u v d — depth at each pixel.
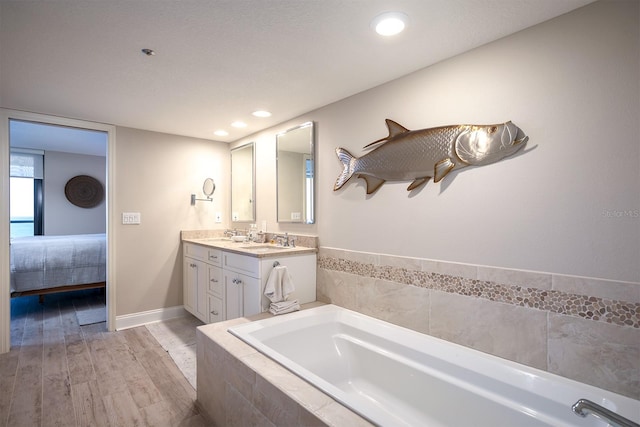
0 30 1.55
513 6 1.39
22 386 2.20
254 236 3.34
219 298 2.93
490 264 1.68
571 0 1.36
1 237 2.68
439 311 1.88
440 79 1.89
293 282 2.56
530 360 1.55
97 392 2.14
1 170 2.66
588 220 1.39
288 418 1.28
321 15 1.46
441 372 1.66
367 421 1.13
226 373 1.69
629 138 1.29
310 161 2.76
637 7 1.28
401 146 2.06
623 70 1.31
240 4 1.38
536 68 1.53
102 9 1.40
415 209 2.01
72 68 1.96
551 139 1.49
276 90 2.32
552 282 1.48
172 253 3.61
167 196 3.56
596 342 1.37
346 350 2.12
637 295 1.27
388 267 2.15
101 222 6.05
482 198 1.71
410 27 1.55
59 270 3.87
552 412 1.33
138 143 3.38
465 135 1.75
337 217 2.53
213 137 3.74
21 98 2.46
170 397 2.10
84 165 5.91
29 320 3.53
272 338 1.98
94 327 3.32
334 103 2.56
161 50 1.76
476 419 1.49
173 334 3.14
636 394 1.28
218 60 1.87
